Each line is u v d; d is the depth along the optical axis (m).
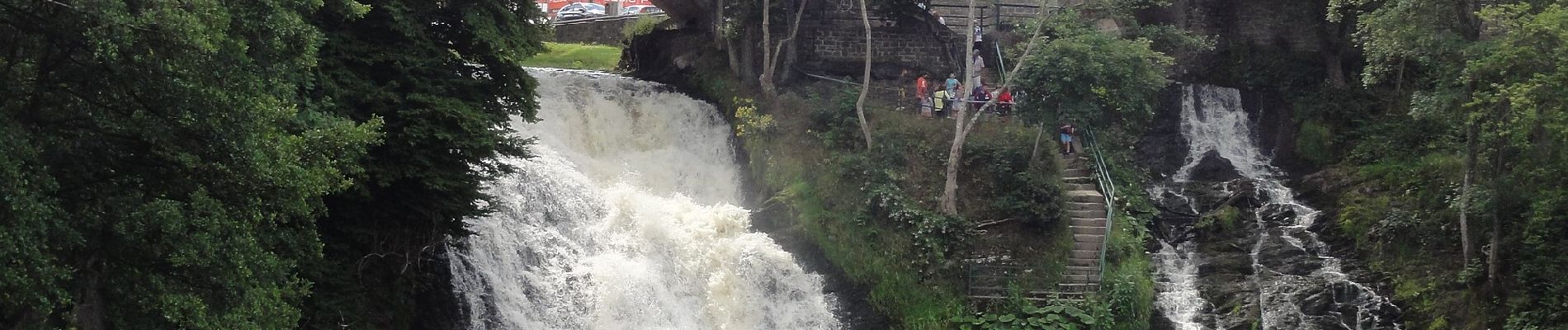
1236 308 35.22
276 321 20.20
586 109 38.59
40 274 16.44
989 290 34.41
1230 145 42.44
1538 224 32.72
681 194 37.69
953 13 44.97
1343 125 41.75
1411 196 37.38
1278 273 36.47
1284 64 43.50
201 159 18.73
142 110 18.17
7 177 15.98
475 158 26.89
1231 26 44.34
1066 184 37.75
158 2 17.11
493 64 28.45
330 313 26.03
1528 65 29.84
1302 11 44.19
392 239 27.69
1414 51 32.47
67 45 17.53
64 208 17.61
